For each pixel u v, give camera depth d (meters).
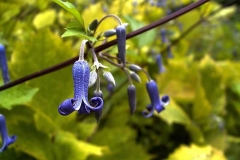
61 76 0.28
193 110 0.38
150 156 0.30
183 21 0.43
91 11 0.33
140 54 0.35
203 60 0.40
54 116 0.29
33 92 0.24
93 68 0.19
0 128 0.22
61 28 0.37
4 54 0.23
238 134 0.44
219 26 0.66
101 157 0.29
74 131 0.30
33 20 0.35
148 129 0.38
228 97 0.46
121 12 0.35
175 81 0.38
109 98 0.33
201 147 0.35
